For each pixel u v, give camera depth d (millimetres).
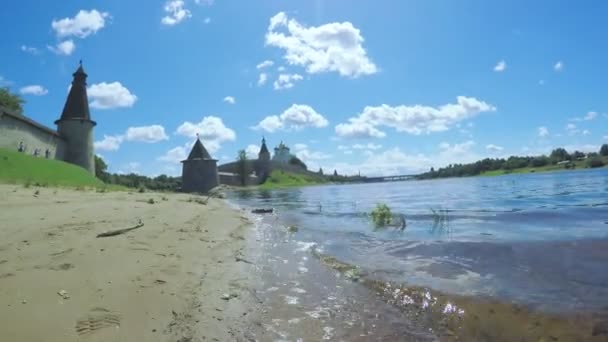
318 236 10500
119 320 3732
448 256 7363
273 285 5605
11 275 4637
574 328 3879
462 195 32438
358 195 43281
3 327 3312
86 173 38250
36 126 41594
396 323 4215
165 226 9805
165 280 5137
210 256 7086
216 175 87812
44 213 9930
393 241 9391
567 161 118250
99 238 7238
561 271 5867
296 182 129500
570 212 14930
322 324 4168
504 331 3936
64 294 4191
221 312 4348
